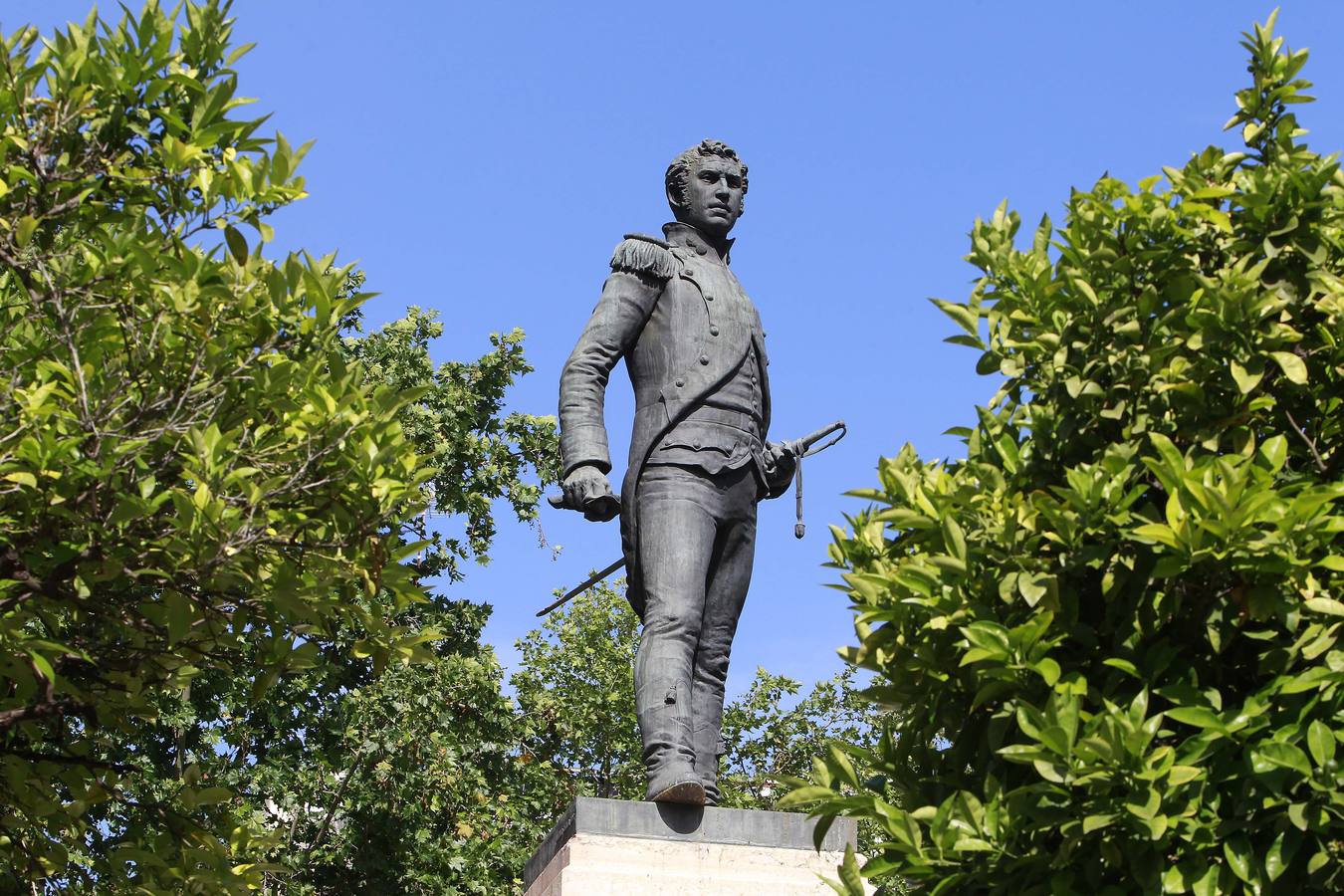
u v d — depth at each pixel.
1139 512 6.20
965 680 6.29
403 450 8.69
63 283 8.42
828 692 32.97
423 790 21.94
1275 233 6.55
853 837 8.05
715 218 9.34
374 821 21.59
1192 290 6.47
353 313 25.16
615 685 32.50
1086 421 6.55
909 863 5.92
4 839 9.59
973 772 6.40
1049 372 6.66
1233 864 5.38
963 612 6.14
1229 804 5.60
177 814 9.47
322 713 21.45
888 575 6.42
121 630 9.36
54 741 9.78
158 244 8.71
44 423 8.12
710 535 8.68
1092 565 6.10
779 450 9.28
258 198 9.12
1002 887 5.79
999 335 6.88
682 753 8.05
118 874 9.38
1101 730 5.54
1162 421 6.35
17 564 8.34
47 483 8.11
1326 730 5.39
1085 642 6.09
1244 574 5.73
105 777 9.60
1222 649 5.82
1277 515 5.61
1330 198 6.58
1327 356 6.33
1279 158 6.71
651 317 9.02
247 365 8.46
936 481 6.70
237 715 20.97
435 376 25.59
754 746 32.66
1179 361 6.29
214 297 8.61
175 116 9.17
